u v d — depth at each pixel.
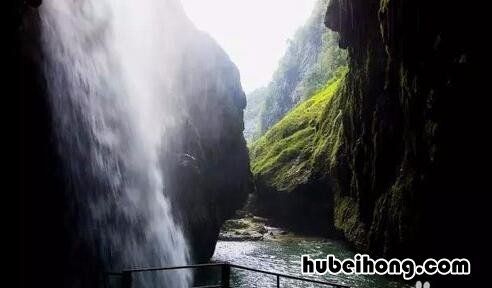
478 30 20.75
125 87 26.67
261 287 27.45
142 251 23.83
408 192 27.23
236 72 47.69
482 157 22.22
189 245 30.22
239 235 57.28
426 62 23.58
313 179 63.94
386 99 31.61
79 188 19.70
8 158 14.40
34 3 14.15
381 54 32.94
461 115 22.11
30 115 16.34
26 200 15.41
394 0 25.83
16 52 14.80
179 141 33.06
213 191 40.09
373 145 34.66
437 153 23.47
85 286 18.38
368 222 37.06
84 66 22.09
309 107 89.88
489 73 20.83
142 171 26.34
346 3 38.50
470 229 23.61
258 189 77.31
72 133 19.86
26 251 14.99
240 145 46.75
